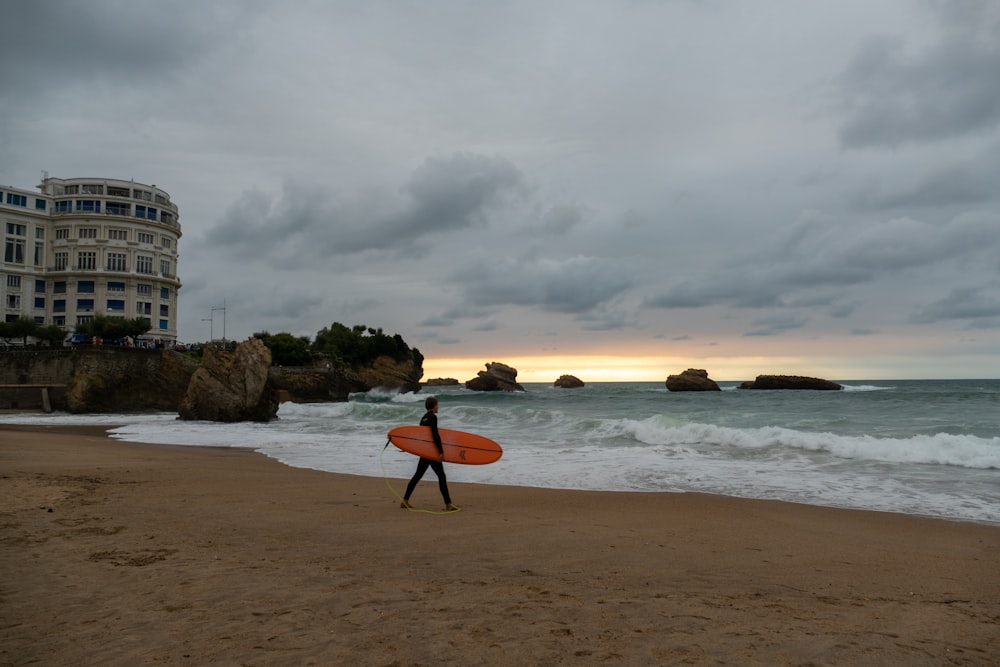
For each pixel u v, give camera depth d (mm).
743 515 9820
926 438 17078
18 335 66438
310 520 8859
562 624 4480
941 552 7570
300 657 3836
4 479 12391
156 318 78938
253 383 35375
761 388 77062
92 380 47531
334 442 22500
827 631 4457
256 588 5367
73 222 75250
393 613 4691
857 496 11508
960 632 4551
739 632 4375
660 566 6559
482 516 9508
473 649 3977
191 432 27828
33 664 3746
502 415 29609
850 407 35438
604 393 77562
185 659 3812
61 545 7039
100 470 14500
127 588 5363
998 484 12469
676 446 18859
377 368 98500
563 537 7953
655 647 4043
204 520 8688
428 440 10250
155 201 82000
